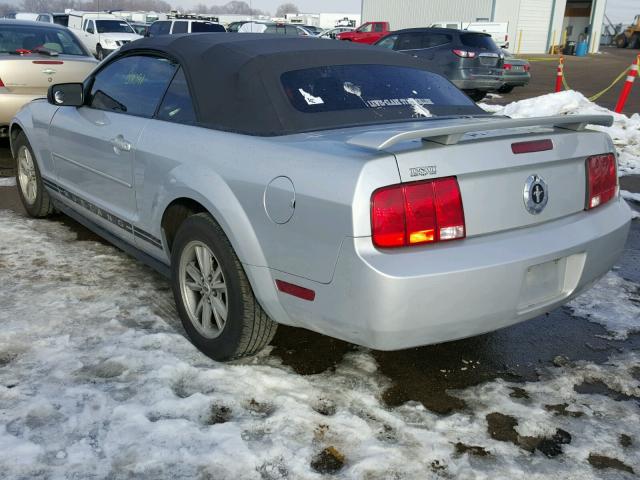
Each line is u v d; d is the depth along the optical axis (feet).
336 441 7.82
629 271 14.33
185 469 7.22
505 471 7.45
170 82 10.80
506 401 8.92
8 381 8.83
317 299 7.77
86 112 12.94
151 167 10.35
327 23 174.70
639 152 29.12
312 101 9.39
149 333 10.37
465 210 7.59
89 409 8.20
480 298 7.54
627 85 40.63
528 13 121.80
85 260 13.62
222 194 8.71
